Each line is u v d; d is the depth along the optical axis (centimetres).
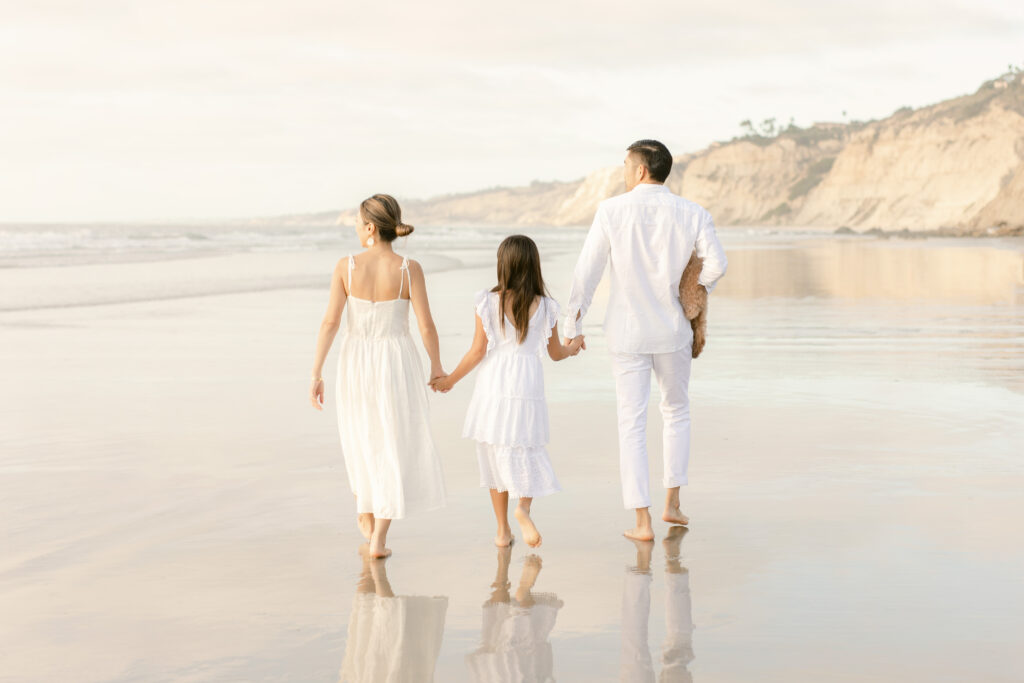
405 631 324
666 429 477
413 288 431
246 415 734
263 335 1255
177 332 1281
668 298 466
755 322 1423
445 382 442
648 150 468
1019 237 7144
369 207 430
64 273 2430
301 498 502
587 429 682
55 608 344
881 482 529
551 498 507
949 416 721
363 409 420
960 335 1254
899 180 16088
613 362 470
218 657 301
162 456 594
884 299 1816
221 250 4134
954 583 366
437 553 416
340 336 1235
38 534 436
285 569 391
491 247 5034
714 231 464
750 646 308
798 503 488
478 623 332
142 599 354
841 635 316
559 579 380
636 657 301
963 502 486
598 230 466
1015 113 15100
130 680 284
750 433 662
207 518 464
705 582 374
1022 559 394
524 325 434
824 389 846
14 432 666
